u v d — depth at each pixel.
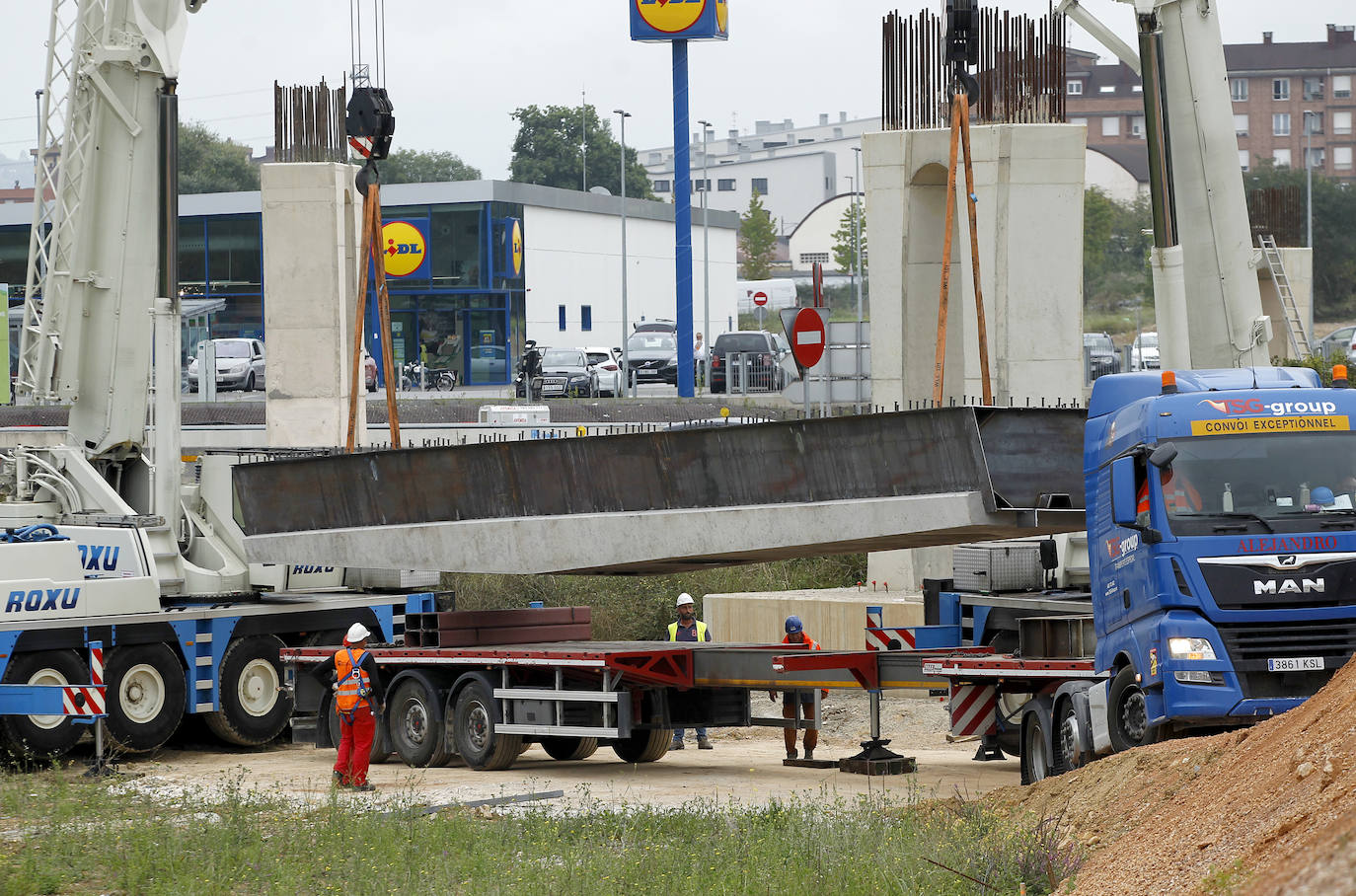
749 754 72.38
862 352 95.25
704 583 106.19
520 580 105.38
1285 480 44.66
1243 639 43.69
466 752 64.62
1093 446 49.50
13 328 151.25
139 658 68.19
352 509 68.69
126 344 73.50
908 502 52.03
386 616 76.38
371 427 121.50
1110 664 47.97
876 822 42.25
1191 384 48.56
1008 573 66.44
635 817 46.22
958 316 88.81
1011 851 37.00
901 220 87.31
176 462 72.94
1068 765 51.03
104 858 41.88
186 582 72.69
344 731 57.69
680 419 141.12
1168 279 65.75
